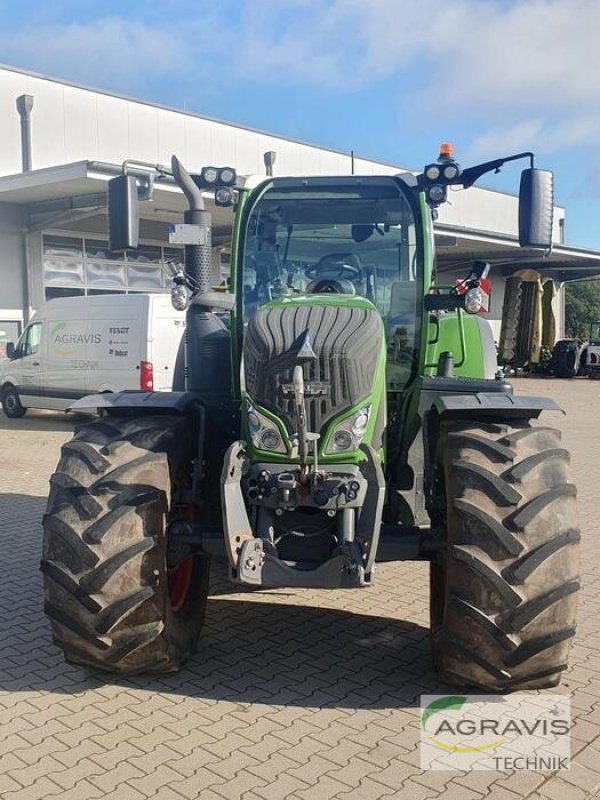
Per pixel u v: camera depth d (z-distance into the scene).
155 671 4.05
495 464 3.70
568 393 23.27
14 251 19.03
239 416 4.71
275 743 3.49
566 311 70.50
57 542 3.73
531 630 3.47
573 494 3.66
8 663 4.35
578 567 3.56
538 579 3.48
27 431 14.28
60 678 4.15
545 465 3.71
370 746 3.47
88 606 3.62
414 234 4.91
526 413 3.96
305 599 5.35
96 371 14.34
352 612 5.11
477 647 3.55
